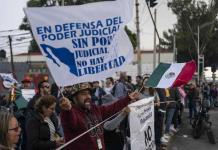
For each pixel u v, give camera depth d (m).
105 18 6.00
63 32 5.80
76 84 5.80
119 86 14.20
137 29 29.31
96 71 5.91
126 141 7.85
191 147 15.16
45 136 6.29
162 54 60.44
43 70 39.00
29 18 5.72
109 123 6.30
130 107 6.50
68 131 5.67
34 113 6.36
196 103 22.55
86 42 5.89
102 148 5.85
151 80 8.95
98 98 12.23
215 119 25.91
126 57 6.07
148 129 7.36
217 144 15.95
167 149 14.43
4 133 3.59
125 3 6.07
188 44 69.19
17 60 55.97
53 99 6.39
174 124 18.05
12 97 9.63
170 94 15.34
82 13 5.89
